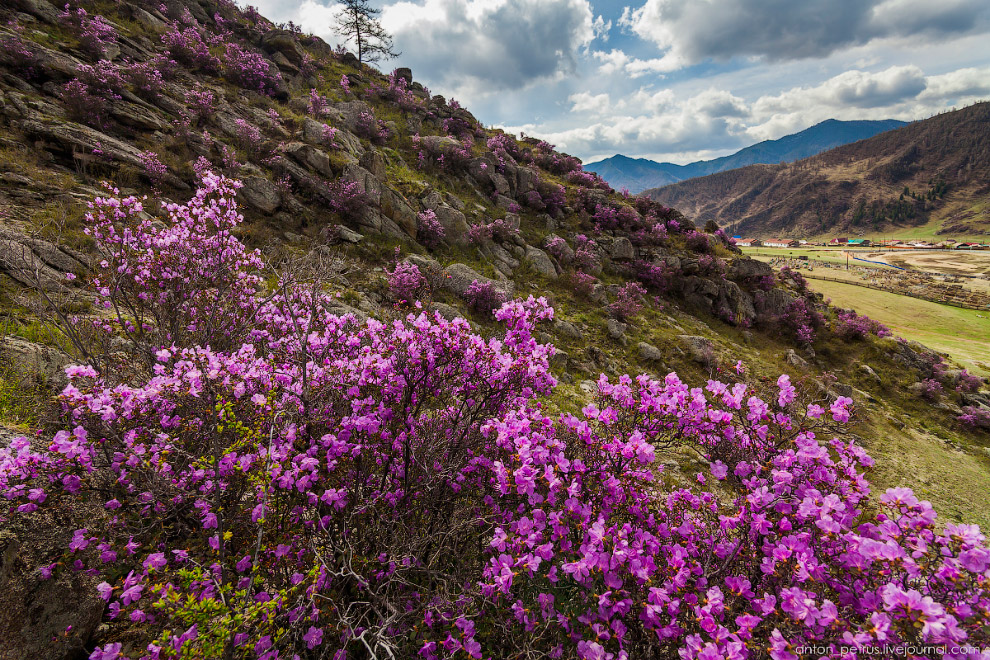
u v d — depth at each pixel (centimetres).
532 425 310
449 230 1409
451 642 248
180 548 297
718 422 319
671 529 286
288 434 271
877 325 1948
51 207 693
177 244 503
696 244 2072
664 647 239
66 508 266
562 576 292
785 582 237
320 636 243
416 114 2164
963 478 1064
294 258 581
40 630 232
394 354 340
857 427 1189
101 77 1034
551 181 2261
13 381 376
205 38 1694
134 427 291
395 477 331
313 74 1980
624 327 1348
